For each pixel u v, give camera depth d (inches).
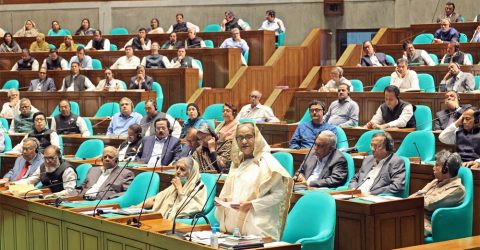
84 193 325.1
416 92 446.6
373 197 262.8
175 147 377.4
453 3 684.1
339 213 259.8
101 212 262.4
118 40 700.0
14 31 824.3
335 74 499.2
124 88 564.1
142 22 797.2
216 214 237.0
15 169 375.9
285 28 754.8
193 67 572.7
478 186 296.5
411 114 398.0
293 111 562.6
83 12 810.8
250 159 234.7
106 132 497.4
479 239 219.0
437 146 367.9
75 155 420.5
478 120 332.8
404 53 539.8
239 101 579.8
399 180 283.9
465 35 589.6
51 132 430.0
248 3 763.4
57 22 756.0
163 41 671.1
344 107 436.5
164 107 563.5
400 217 256.7
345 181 306.7
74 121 471.5
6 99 576.1
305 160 312.7
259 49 631.8
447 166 274.7
